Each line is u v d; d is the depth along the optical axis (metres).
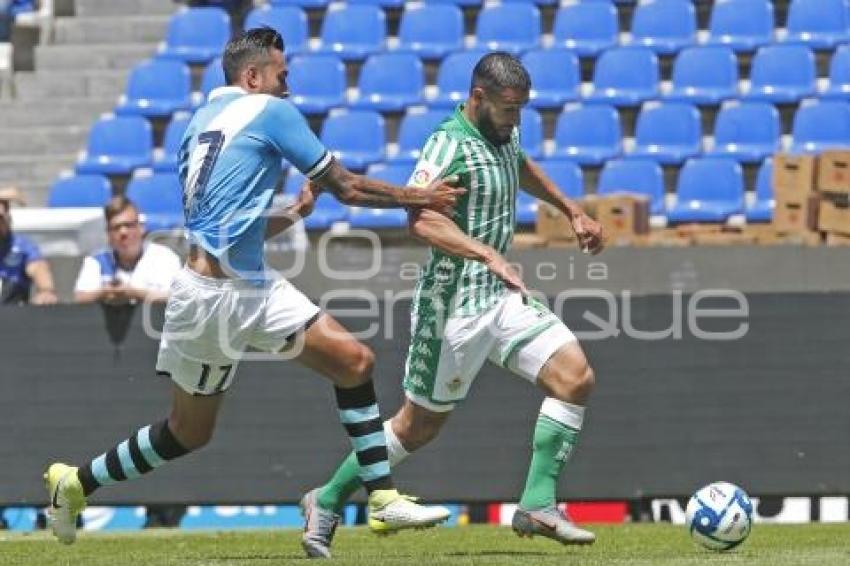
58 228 46.69
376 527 23.94
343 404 23.75
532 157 60.16
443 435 37.12
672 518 40.81
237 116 22.58
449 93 62.78
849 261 40.88
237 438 37.34
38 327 37.38
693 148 60.00
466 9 67.75
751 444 36.59
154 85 64.44
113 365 37.25
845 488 36.34
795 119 59.75
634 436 36.84
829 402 36.44
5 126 65.88
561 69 62.84
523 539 31.52
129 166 61.84
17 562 24.09
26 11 70.88
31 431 37.34
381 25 66.25
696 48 62.91
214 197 22.48
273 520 40.34
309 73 63.78
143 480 37.53
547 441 25.27
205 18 67.00
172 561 23.77
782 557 22.92
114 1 69.81
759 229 46.84
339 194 22.86
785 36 64.31
